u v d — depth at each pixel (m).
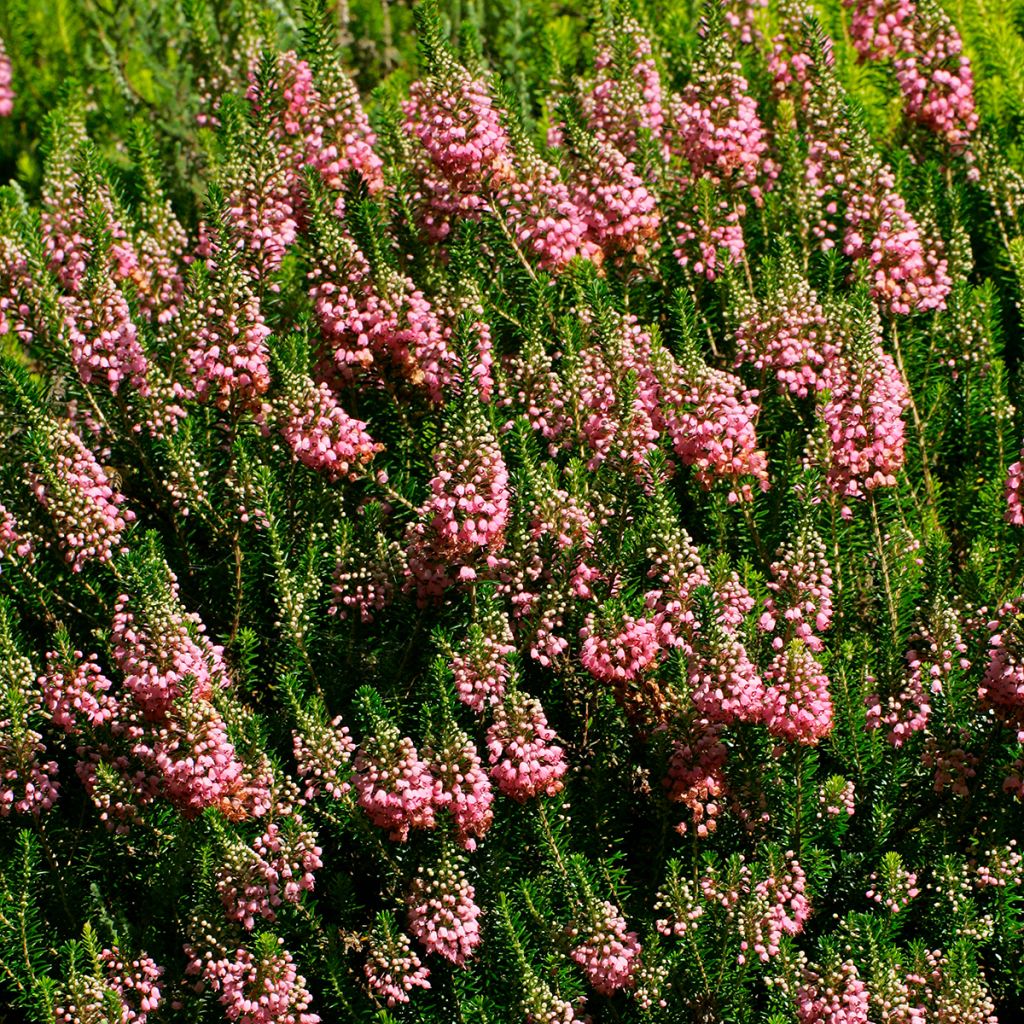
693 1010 1.28
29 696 1.31
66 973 1.27
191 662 1.29
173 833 1.30
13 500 1.35
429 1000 1.29
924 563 1.32
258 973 1.27
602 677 1.30
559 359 1.38
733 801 1.30
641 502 1.32
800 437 1.38
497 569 1.32
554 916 1.29
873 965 1.26
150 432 1.37
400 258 1.41
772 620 1.30
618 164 1.40
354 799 1.29
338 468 1.35
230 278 1.35
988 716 1.31
